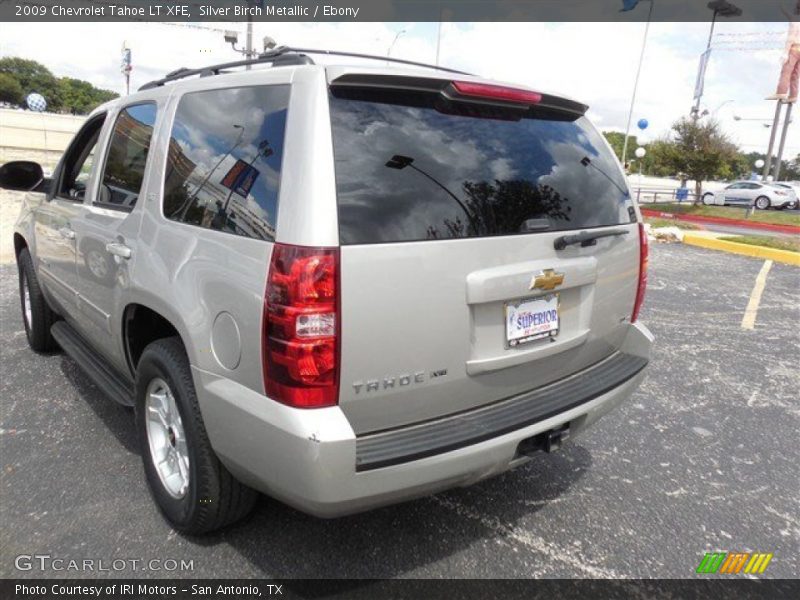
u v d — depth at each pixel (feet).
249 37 51.67
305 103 7.04
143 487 10.42
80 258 11.66
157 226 8.98
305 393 6.72
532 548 9.37
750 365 18.16
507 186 8.25
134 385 10.40
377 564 8.82
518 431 8.00
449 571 8.76
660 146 86.69
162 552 8.86
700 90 91.86
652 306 24.97
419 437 7.43
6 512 9.61
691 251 40.96
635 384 10.06
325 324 6.66
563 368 9.36
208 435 7.93
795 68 99.25
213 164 8.21
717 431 13.75
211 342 7.66
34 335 15.93
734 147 83.25
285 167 7.00
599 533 9.84
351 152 7.00
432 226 7.36
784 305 25.73
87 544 8.95
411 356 7.30
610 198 9.86
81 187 12.62
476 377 8.04
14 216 38.75
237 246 7.36
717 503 10.85
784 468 12.17
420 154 7.53
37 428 12.34
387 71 7.26
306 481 6.73
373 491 6.95
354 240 6.79
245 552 8.94
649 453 12.64
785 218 75.25
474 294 7.65
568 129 9.67
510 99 8.29
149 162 9.62
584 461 12.21
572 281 8.84
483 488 11.06
